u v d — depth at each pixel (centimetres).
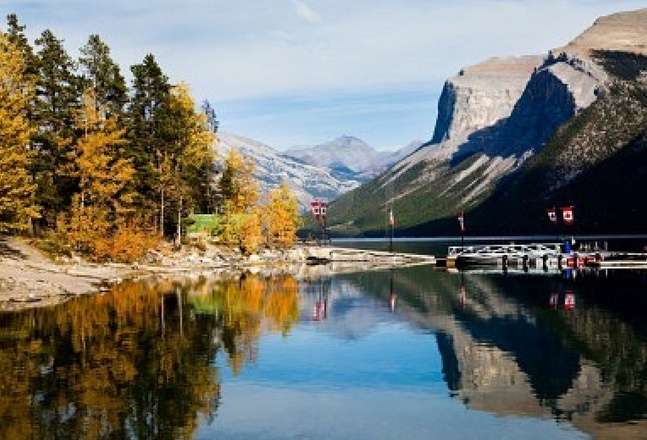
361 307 5312
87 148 7312
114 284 6700
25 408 2397
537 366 3112
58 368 3008
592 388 2702
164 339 3738
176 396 2584
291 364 3159
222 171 11812
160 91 9212
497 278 8112
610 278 7744
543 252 10619
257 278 8075
